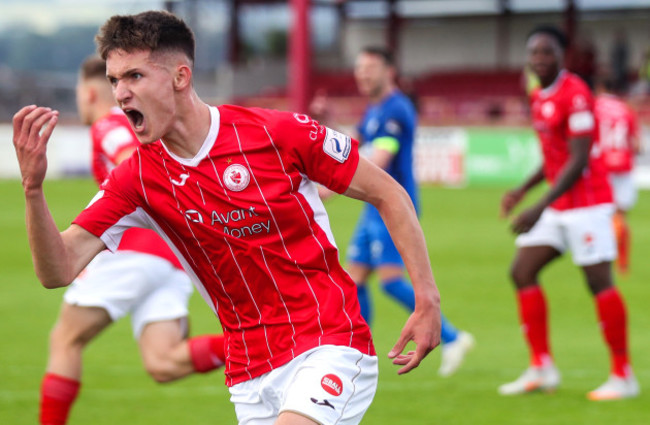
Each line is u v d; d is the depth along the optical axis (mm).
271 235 7988
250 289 8133
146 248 12562
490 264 29969
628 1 83625
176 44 7598
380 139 17016
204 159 7855
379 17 91188
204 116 7852
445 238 35812
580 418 13938
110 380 16328
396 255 16953
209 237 8031
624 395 15133
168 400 15062
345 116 74375
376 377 8406
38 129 7438
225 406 14727
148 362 12727
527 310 15359
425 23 90375
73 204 43938
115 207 8164
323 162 8023
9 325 21109
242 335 8305
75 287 12492
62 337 12461
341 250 31984
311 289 8117
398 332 20531
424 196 50531
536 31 14844
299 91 68562
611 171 28859
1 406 14500
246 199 7879
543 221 15312
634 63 83750
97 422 13711
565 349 18969
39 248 7770
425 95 84750
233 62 91125
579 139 14477
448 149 55625
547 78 14812
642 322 21469
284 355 8117
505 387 15516
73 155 58906
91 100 13328
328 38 92562
